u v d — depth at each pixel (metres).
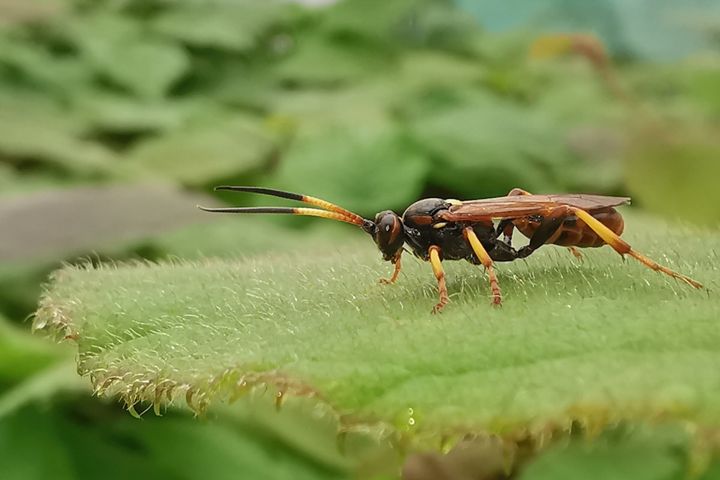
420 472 0.10
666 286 0.08
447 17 0.33
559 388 0.07
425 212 0.09
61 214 0.10
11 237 0.10
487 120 0.19
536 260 0.09
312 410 0.07
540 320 0.07
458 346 0.07
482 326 0.07
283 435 0.10
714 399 0.06
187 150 0.18
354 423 0.07
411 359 0.07
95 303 0.08
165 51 0.24
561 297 0.08
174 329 0.08
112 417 0.11
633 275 0.08
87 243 0.10
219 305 0.08
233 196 0.18
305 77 0.27
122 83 0.23
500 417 0.07
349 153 0.17
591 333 0.07
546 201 0.09
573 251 0.09
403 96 0.24
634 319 0.07
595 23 0.31
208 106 0.23
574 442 0.09
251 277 0.09
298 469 0.10
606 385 0.07
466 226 0.09
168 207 0.11
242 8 0.29
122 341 0.08
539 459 0.10
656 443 0.10
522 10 0.34
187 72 0.26
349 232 0.16
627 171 0.16
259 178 0.18
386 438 0.07
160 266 0.09
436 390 0.07
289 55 0.28
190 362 0.07
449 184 0.18
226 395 0.07
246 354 0.07
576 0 0.31
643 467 0.10
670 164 0.15
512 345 0.07
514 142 0.18
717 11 0.28
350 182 0.17
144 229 0.11
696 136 0.15
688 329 0.07
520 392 0.07
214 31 0.26
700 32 0.28
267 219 0.17
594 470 0.10
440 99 0.24
